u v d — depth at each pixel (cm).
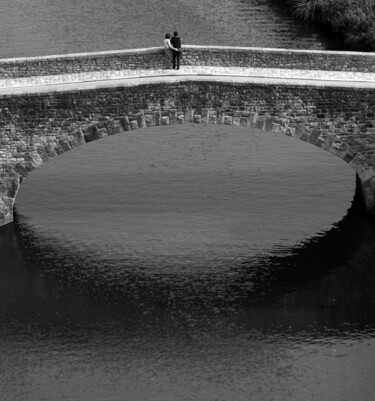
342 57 7494
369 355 5772
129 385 5559
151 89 6662
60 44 10388
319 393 5478
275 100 6712
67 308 6225
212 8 11606
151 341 5919
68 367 5712
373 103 6731
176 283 6456
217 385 5553
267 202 7400
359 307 6216
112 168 7938
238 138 8438
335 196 7469
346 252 6769
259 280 6488
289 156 8119
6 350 5856
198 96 6694
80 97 6675
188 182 7706
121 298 6309
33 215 7238
